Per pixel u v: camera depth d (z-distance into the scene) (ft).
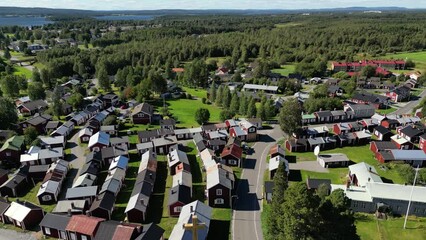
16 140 291.38
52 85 549.54
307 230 130.00
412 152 272.51
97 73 591.78
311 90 528.63
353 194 206.59
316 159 278.26
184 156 265.34
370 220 194.29
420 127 321.52
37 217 200.64
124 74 547.90
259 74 604.49
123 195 225.76
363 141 311.88
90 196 212.84
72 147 309.22
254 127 320.29
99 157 267.39
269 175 247.50
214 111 424.87
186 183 220.23
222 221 195.83
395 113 407.64
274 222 151.23
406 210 199.00
